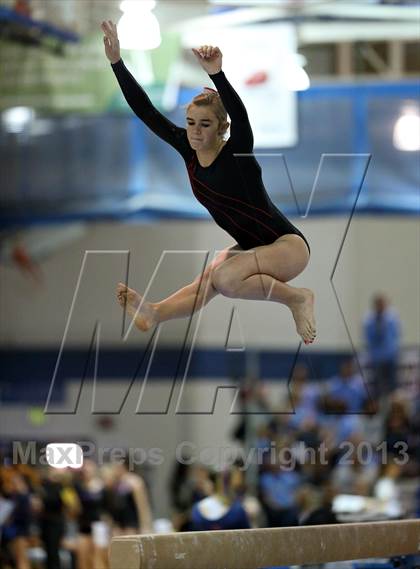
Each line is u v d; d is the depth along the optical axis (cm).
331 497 1541
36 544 1772
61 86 1919
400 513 1652
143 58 1889
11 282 2552
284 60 1845
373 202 1775
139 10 1720
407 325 2719
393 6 1912
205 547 685
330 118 1791
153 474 2356
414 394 2100
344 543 803
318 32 1966
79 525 1833
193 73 2020
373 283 2720
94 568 1822
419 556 1001
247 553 721
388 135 1783
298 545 765
